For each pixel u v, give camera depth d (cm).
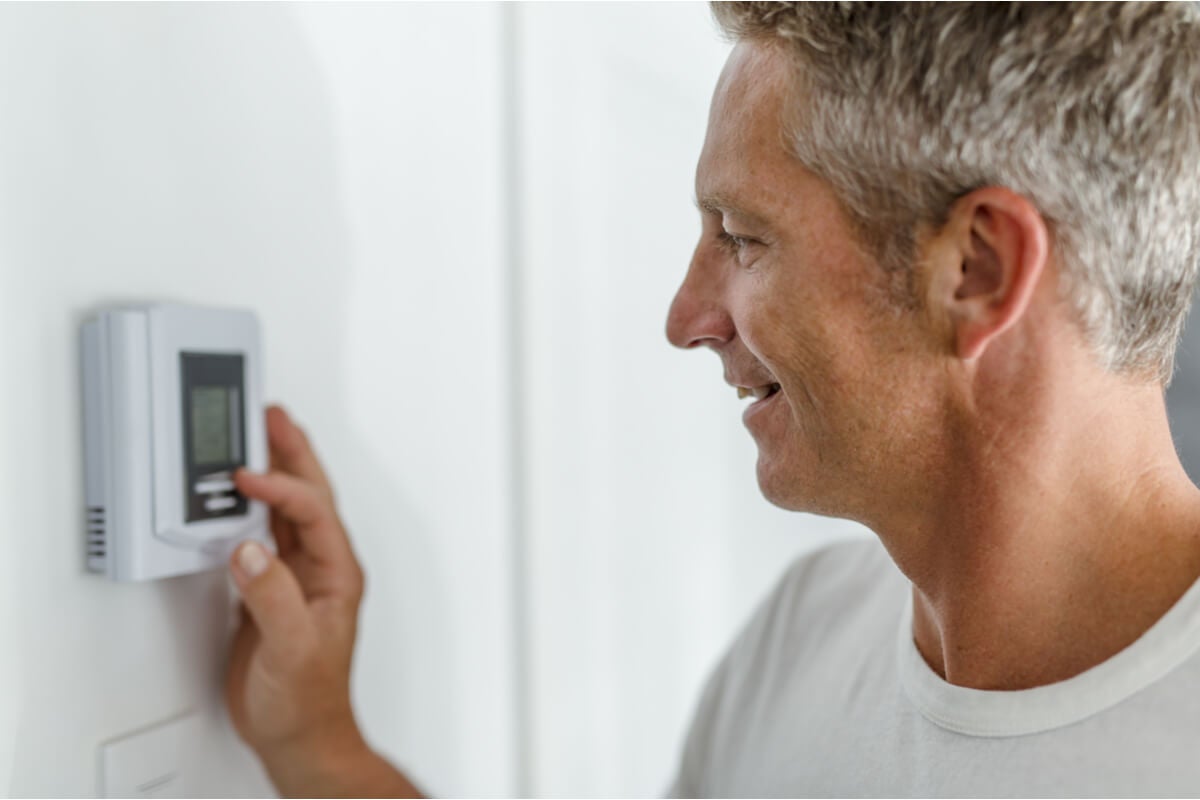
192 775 66
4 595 54
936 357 51
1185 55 48
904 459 53
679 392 125
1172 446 54
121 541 57
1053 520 52
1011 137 47
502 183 97
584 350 108
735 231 55
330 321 77
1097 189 47
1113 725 50
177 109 63
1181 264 50
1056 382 50
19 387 55
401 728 86
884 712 63
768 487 59
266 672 65
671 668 125
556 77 101
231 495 64
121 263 60
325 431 76
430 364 88
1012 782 52
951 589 55
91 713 59
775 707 75
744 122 53
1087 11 47
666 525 123
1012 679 54
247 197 69
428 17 86
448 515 91
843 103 49
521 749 102
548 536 103
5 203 53
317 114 75
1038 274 47
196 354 61
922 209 49
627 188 113
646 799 121
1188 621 49
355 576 70
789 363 54
